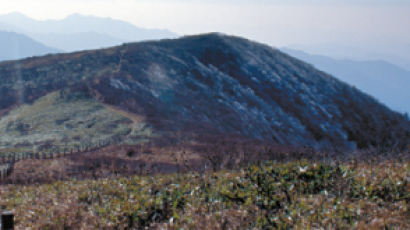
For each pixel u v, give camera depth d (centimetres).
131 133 5706
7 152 4616
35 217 1351
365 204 993
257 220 930
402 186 1090
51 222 1237
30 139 5434
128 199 1328
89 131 5822
